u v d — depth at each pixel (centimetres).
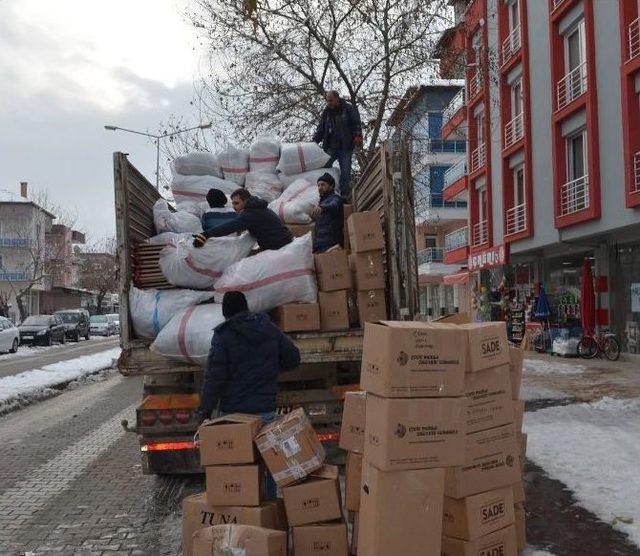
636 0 1534
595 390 1165
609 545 457
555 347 1958
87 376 1803
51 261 5759
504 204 2322
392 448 352
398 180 621
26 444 884
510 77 2273
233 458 413
